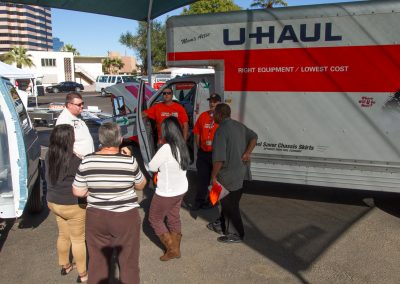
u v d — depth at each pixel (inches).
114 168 121.6
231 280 150.9
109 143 123.1
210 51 224.7
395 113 192.1
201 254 172.6
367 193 257.9
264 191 263.6
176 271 157.6
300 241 185.8
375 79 193.3
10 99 149.3
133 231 126.1
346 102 199.9
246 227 202.5
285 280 150.9
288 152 215.2
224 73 223.3
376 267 160.7
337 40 197.6
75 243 144.6
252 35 214.1
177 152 156.0
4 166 157.9
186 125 244.1
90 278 128.2
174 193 158.6
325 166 209.3
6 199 153.5
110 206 122.0
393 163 195.9
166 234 163.5
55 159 135.2
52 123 579.2
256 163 223.1
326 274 155.3
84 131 179.8
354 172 204.2
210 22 222.2
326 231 197.5
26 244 184.9
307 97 207.0
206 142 217.6
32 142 196.2
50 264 165.2
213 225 197.8
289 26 205.8
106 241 128.6
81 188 124.0
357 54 195.0
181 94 304.7
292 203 239.8
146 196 254.4
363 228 200.8
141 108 247.6
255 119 219.8
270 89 214.2
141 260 166.9
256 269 159.3
